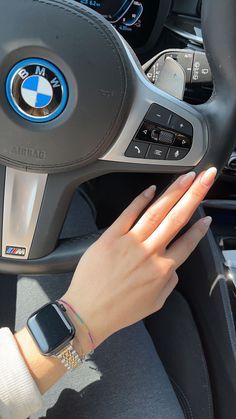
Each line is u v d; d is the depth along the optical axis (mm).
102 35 280
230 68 300
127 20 523
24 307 452
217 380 426
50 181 316
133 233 316
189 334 447
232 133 318
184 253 324
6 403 299
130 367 422
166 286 331
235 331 405
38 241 336
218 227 487
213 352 429
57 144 293
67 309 317
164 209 310
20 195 320
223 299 411
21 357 306
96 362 422
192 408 417
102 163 313
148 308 325
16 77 276
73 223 508
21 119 286
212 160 321
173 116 303
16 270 346
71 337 307
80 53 276
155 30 534
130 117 299
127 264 314
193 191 304
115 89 286
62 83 280
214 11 291
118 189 456
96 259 319
